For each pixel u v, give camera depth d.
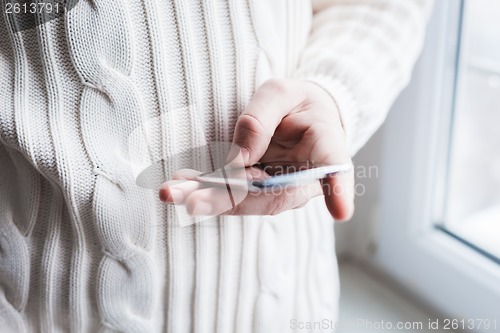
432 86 1.14
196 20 0.77
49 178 0.76
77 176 0.76
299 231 0.91
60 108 0.75
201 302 0.87
